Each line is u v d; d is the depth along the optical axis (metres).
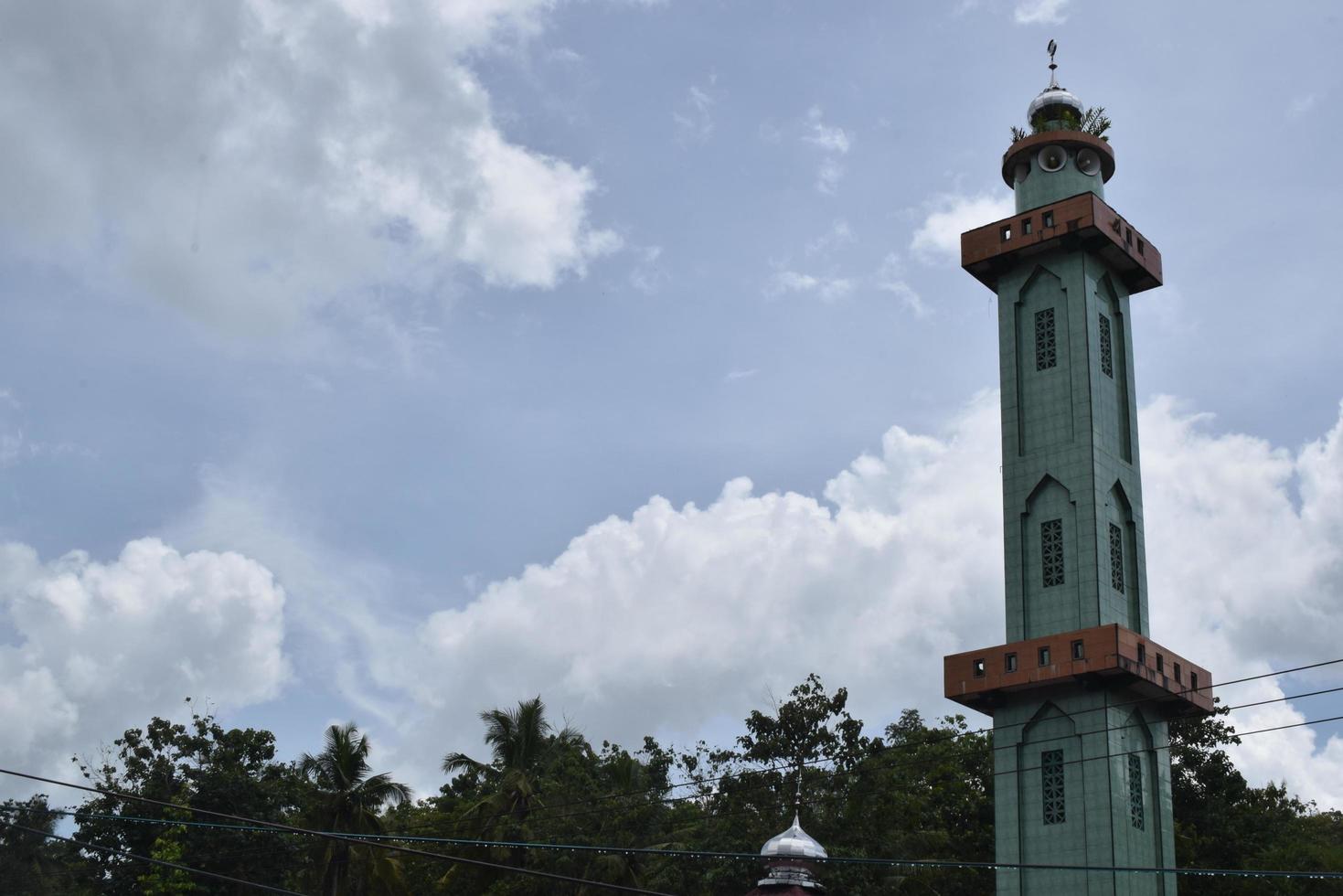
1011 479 49.50
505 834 62.53
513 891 62.16
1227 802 63.41
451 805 78.38
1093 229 49.75
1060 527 48.03
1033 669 45.62
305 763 62.94
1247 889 59.31
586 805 65.19
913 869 59.56
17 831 68.12
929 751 67.00
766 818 60.72
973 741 68.12
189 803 69.50
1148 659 45.28
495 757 68.50
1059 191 52.41
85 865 69.38
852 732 63.12
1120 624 47.16
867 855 58.09
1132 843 44.12
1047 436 49.31
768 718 63.72
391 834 63.22
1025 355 50.97
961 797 65.06
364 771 62.84
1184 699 46.38
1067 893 43.62
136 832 69.12
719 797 64.00
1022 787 45.69
